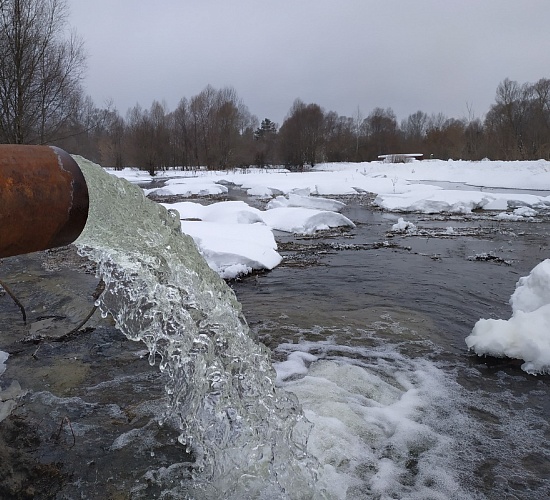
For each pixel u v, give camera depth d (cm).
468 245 1165
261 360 347
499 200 1923
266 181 3150
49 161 184
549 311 518
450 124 6394
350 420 399
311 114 5025
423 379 475
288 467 325
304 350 543
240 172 4459
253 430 329
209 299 322
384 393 450
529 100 4738
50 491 323
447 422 404
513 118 4741
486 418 410
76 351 519
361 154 5825
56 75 1554
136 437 378
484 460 358
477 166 3894
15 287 729
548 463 355
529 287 591
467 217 1697
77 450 362
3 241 177
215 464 330
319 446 364
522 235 1303
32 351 518
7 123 1443
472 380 474
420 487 332
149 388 448
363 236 1312
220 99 5319
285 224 1410
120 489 326
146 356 509
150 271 292
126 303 313
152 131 4353
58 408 415
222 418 328
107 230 255
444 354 533
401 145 6066
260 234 1111
